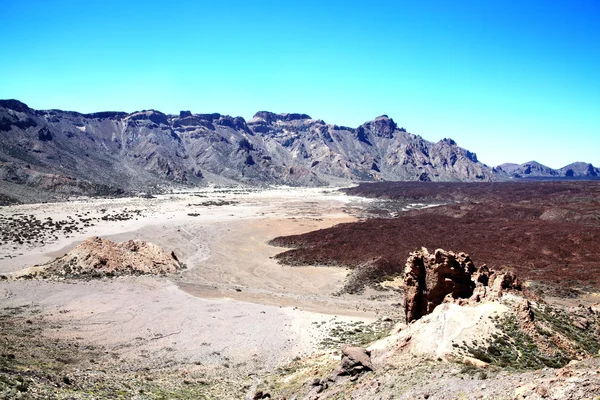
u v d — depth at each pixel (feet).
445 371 94.63
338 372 111.75
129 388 109.09
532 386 70.38
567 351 109.29
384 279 280.92
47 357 135.95
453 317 122.21
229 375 139.23
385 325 186.39
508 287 145.38
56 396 88.89
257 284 278.05
